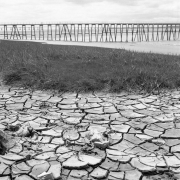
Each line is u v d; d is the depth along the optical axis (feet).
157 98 18.29
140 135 12.09
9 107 16.05
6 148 10.41
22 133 11.81
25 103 16.88
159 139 11.69
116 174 8.96
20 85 21.21
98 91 19.61
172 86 20.83
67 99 17.80
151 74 22.47
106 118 14.29
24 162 9.56
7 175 8.79
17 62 26.23
